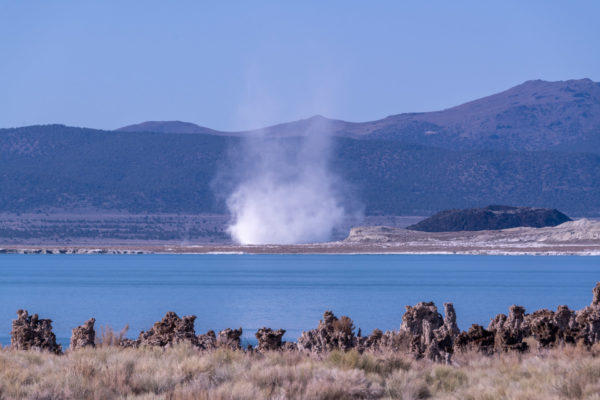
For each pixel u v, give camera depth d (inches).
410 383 1804.9
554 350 2354.8
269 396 1683.1
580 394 1724.9
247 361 2094.0
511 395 1715.1
